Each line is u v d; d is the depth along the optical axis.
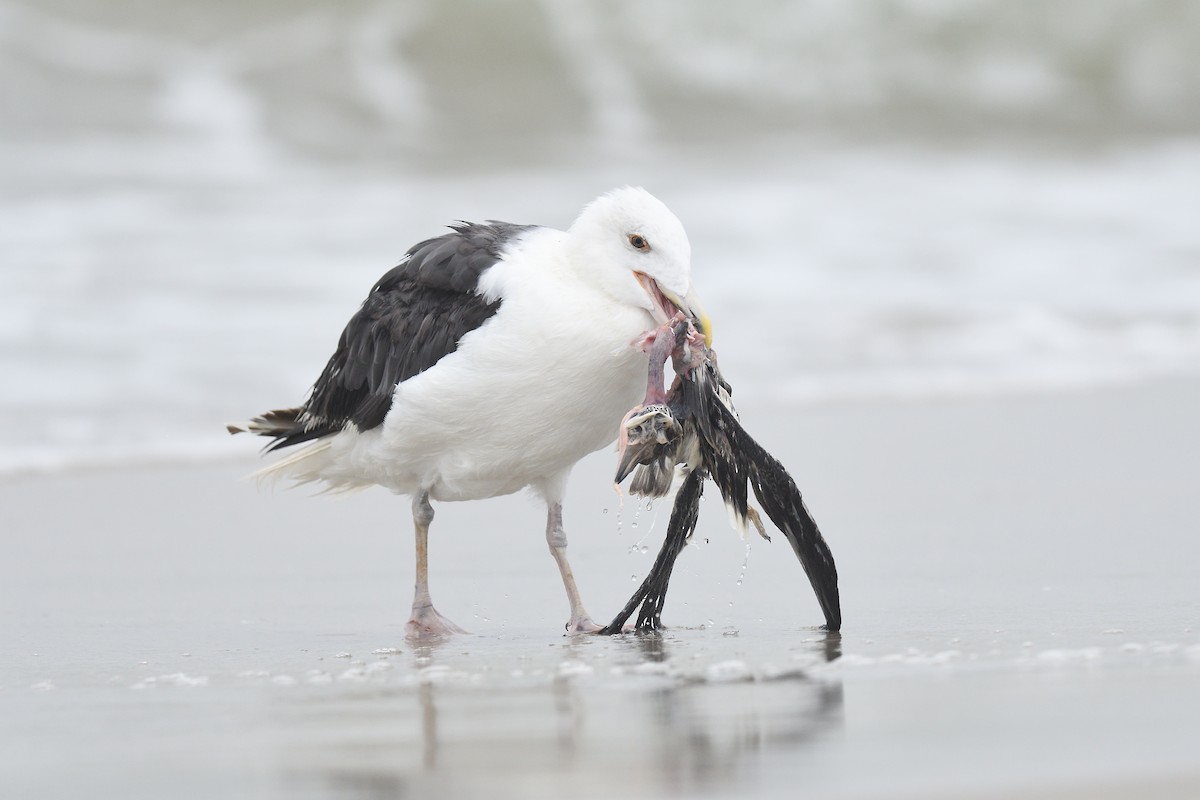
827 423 16.19
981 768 5.28
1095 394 17.56
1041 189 31.53
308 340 18.88
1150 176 33.84
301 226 25.09
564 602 10.19
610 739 5.94
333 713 6.70
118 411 16.47
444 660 8.12
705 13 39.03
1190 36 44.38
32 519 13.16
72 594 10.63
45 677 8.01
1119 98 43.16
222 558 11.83
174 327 19.30
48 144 29.27
